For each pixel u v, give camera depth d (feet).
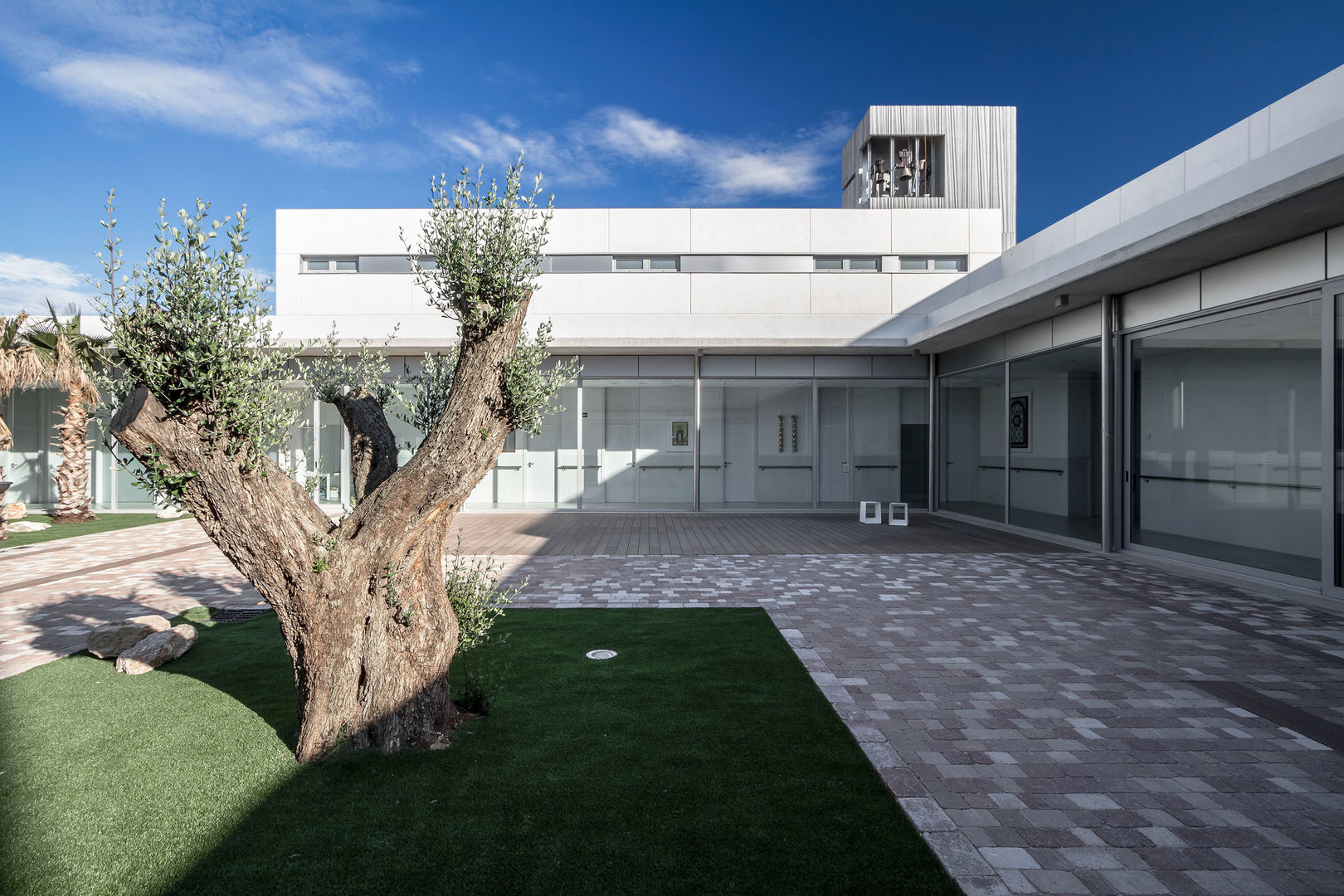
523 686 15.03
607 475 53.57
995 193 76.74
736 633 19.27
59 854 8.91
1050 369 38.52
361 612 11.58
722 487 53.47
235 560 11.07
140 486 10.20
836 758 11.61
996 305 36.45
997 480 44.34
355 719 11.69
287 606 11.27
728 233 56.44
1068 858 8.94
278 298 55.62
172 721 13.23
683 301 55.77
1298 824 9.85
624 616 21.15
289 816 9.82
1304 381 23.77
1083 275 29.25
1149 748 12.24
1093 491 34.71
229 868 8.61
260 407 10.58
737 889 8.14
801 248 56.39
